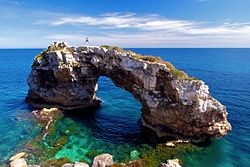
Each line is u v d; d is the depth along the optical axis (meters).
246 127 41.25
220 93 65.62
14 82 85.81
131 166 27.91
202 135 36.16
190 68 122.75
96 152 32.09
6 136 36.91
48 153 31.36
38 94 52.91
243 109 50.97
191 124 35.66
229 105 53.91
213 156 31.31
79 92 52.28
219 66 133.25
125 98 63.78
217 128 35.28
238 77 91.50
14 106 53.16
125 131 40.31
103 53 45.53
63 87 50.97
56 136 37.09
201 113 34.31
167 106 36.81
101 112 50.78
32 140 35.28
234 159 30.72
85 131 40.00
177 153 31.81
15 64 157.62
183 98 34.91
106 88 77.81
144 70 38.94
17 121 43.09
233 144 34.88
